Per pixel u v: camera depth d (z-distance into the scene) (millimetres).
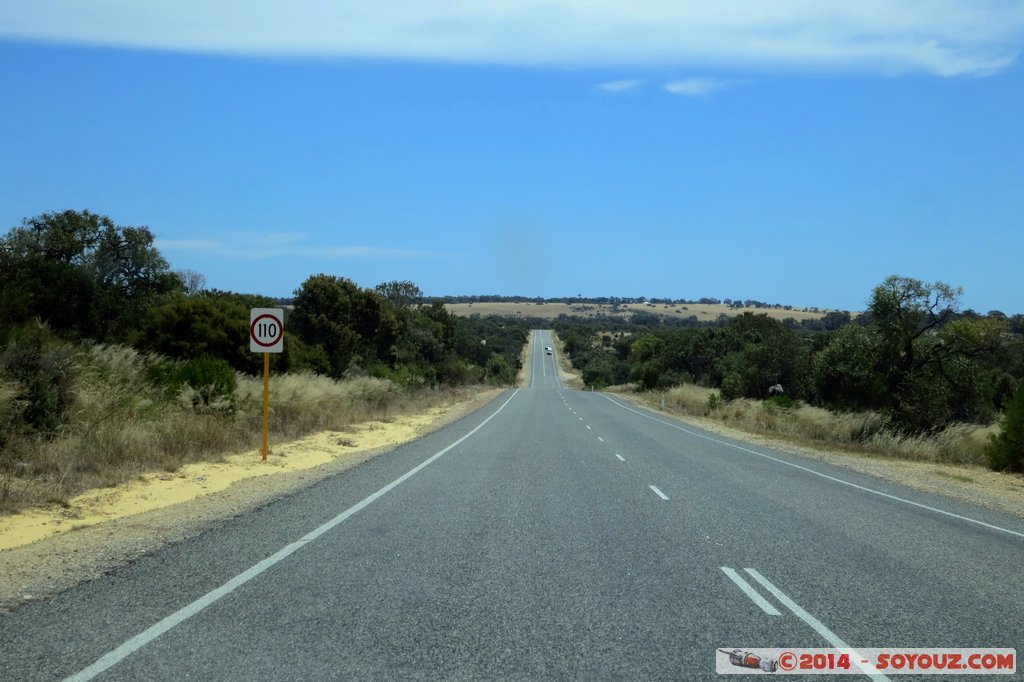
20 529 9922
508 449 22438
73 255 36344
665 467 18781
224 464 16828
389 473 16344
